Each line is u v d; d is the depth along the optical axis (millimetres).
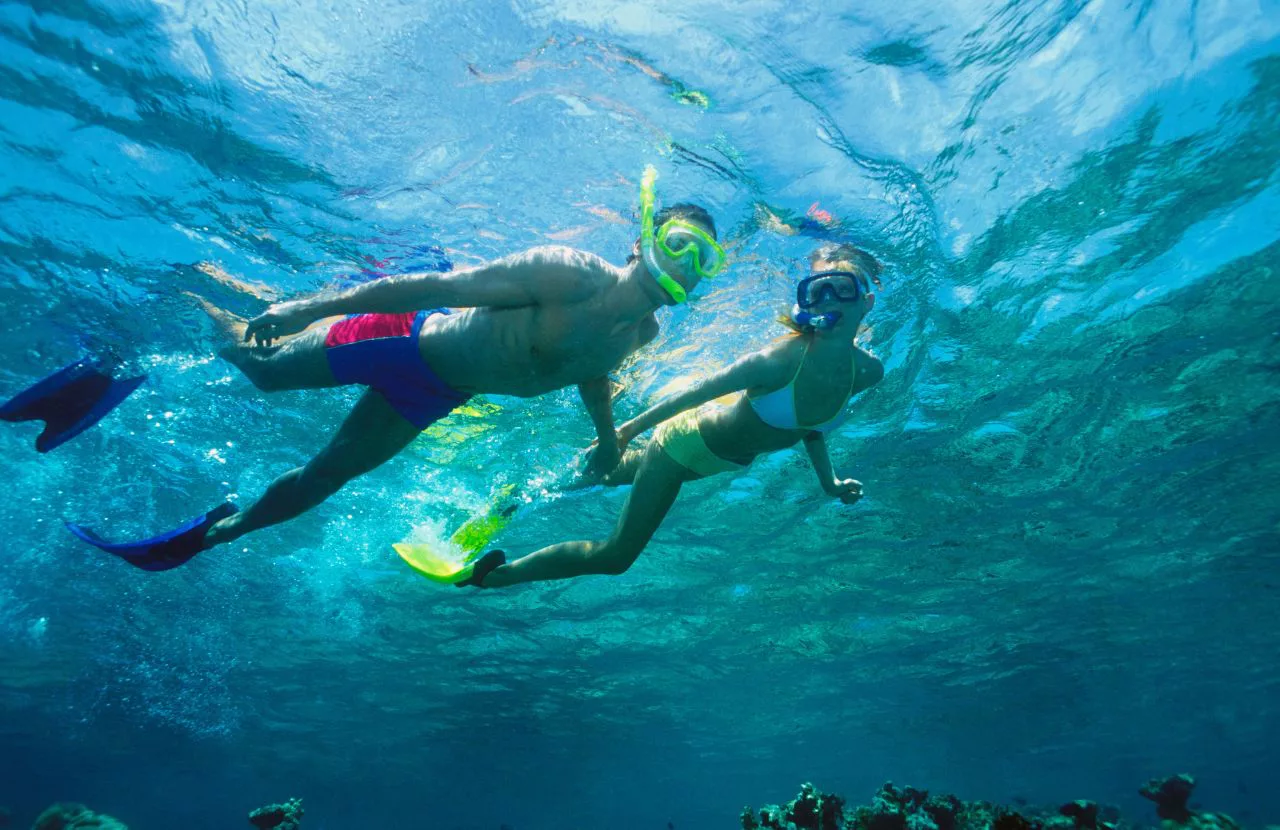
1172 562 18172
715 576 17469
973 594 19250
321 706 28469
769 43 5863
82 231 7695
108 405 5258
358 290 3881
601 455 5051
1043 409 11820
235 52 5883
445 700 27516
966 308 9453
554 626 20656
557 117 6367
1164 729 40281
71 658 23812
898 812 5656
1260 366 10953
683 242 3869
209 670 24797
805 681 26609
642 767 42719
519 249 7762
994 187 7453
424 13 5590
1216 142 7168
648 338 4512
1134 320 9891
